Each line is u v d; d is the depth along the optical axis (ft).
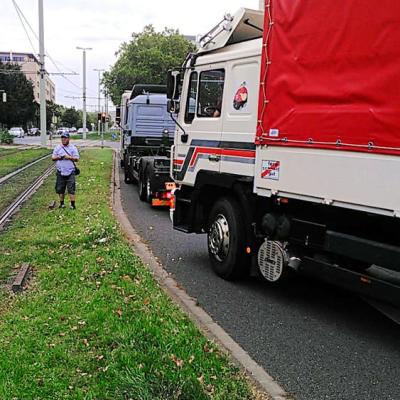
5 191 50.57
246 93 22.39
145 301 18.81
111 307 17.92
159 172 44.39
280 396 13.30
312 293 22.77
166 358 14.06
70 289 20.22
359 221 17.48
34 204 42.60
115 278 21.34
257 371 14.75
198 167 26.08
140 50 167.32
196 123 26.32
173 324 16.88
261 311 20.34
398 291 16.07
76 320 16.88
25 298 19.57
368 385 14.39
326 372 15.14
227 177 23.40
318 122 17.80
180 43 169.07
